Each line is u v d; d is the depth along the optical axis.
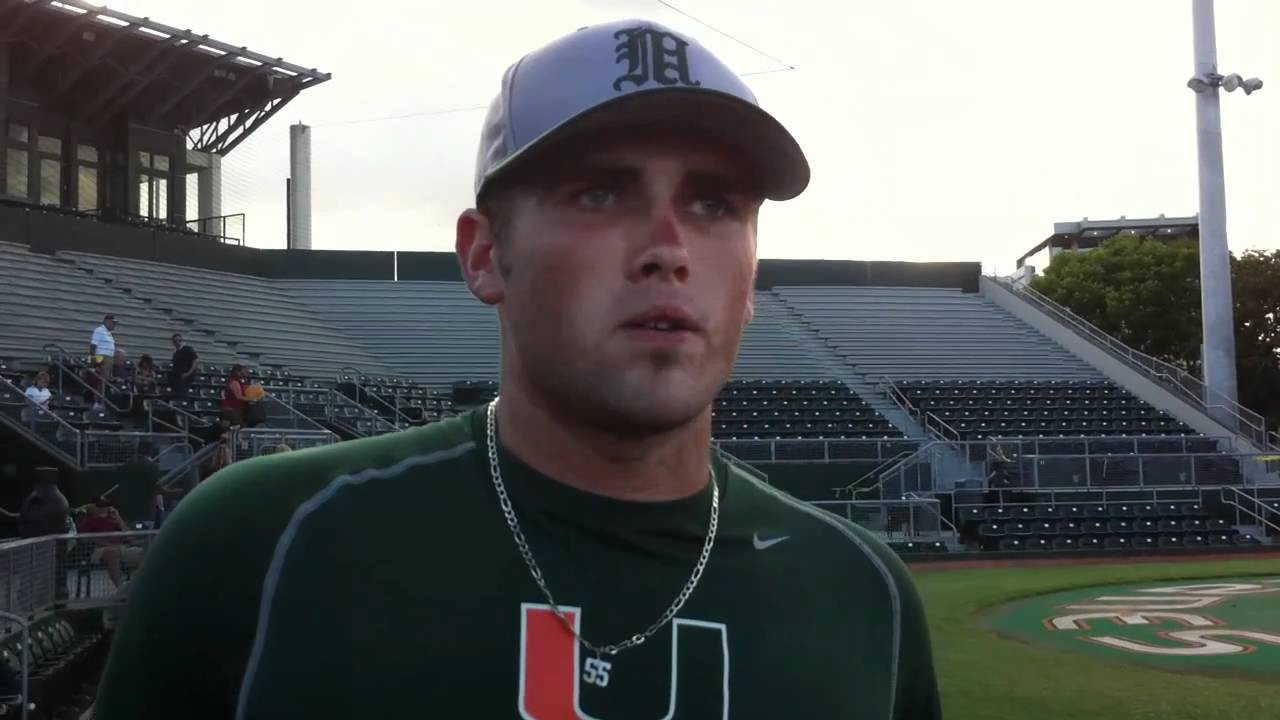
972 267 33.47
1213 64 25.62
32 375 17.02
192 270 26.59
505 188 1.37
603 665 1.37
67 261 23.53
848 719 1.45
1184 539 19.41
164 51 26.52
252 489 1.43
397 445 1.52
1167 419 25.62
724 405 25.14
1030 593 14.41
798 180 1.39
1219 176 25.53
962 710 7.87
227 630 1.34
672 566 1.44
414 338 28.27
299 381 22.28
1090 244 77.25
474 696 1.31
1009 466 20.20
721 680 1.39
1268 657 10.04
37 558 7.80
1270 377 43.72
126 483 12.98
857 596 1.57
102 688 1.40
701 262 1.33
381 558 1.37
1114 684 8.76
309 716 1.28
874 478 21.00
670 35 1.34
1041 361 29.69
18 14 23.62
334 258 29.25
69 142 26.48
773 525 1.57
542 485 1.42
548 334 1.33
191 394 18.42
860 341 30.12
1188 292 45.53
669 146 1.30
